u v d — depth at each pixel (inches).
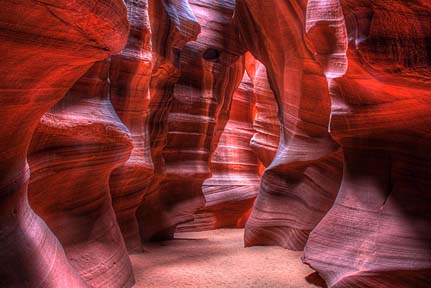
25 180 158.7
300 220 385.4
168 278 291.0
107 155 255.8
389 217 228.2
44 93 147.6
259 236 426.6
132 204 384.5
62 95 163.2
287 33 397.7
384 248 219.1
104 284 230.4
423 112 207.5
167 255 382.6
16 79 127.6
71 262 220.4
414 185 225.1
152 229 478.3
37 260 149.2
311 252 269.9
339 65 271.1
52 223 223.5
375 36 182.1
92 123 238.8
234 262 350.3
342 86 247.8
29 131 154.7
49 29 119.2
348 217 253.0
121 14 142.6
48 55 129.6
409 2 162.1
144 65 359.9
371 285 216.8
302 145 395.5
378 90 218.1
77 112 237.1
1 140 135.8
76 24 122.8
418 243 208.1
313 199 376.8
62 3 111.7
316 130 382.0
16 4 104.3
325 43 287.6
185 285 275.1
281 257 362.9
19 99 133.9
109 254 251.4
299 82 387.9
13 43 114.8
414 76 179.8
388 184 239.6
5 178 143.5
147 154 391.5
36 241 157.1
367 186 249.8
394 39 177.8
